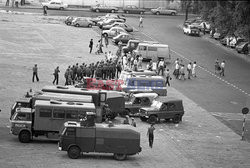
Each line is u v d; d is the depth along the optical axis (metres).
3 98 63.97
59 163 43.34
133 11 159.00
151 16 158.62
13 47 98.19
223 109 72.00
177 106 62.62
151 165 45.44
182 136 57.44
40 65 85.31
